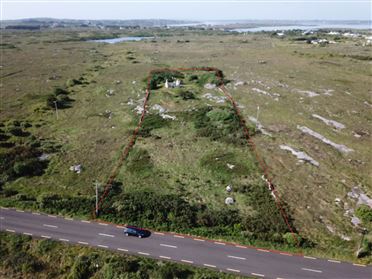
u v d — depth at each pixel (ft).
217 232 95.45
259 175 125.39
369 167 131.95
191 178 124.16
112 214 103.35
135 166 132.57
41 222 100.01
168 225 98.17
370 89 239.91
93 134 165.58
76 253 87.92
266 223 98.02
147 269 81.76
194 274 80.74
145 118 184.03
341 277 80.59
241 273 81.66
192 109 196.65
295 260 85.71
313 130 167.32
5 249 90.99
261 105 204.13
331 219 100.89
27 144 150.71
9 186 119.34
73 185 119.65
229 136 157.28
